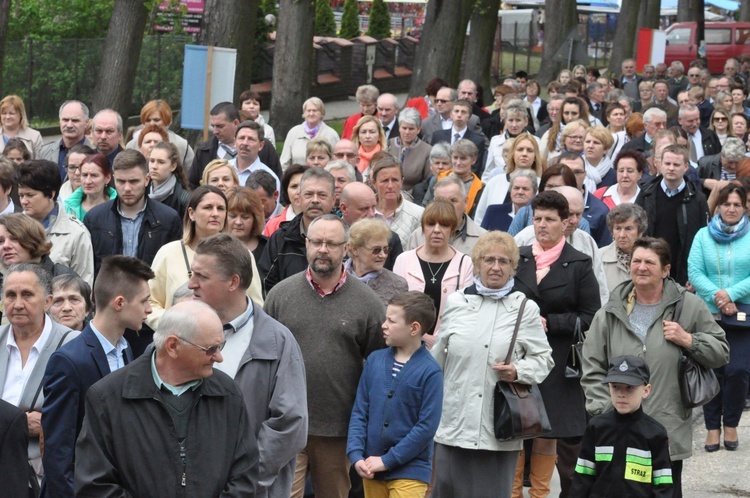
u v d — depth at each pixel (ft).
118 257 29.94
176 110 154.20
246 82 108.58
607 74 197.77
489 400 36.42
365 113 79.77
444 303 41.55
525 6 278.05
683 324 37.32
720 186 57.47
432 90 92.22
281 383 29.68
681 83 140.56
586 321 40.01
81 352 29.27
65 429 28.96
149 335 38.63
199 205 37.78
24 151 56.44
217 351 25.08
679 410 37.06
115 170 44.21
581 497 33.19
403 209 49.57
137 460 24.79
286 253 41.96
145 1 107.04
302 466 35.83
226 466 25.22
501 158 68.85
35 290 31.89
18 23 156.87
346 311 35.14
